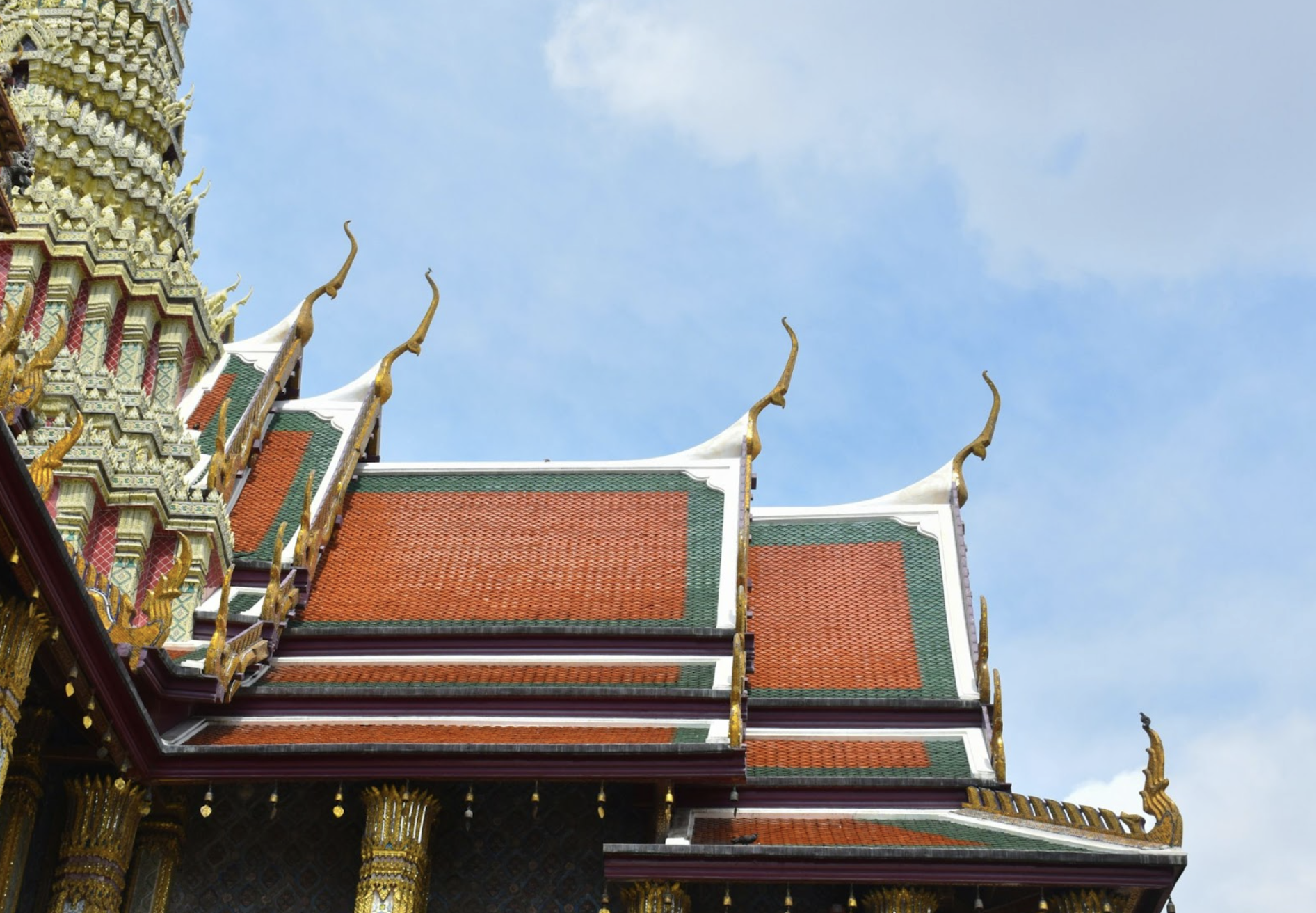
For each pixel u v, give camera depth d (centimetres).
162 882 2122
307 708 2225
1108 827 2022
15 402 1833
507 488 2817
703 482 2778
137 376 2819
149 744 2014
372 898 2000
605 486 2798
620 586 2547
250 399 2964
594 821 2194
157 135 3139
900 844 2030
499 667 2364
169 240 3048
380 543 2692
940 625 2619
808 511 2878
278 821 2197
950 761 2336
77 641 1791
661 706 2205
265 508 2748
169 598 2086
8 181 2008
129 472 2461
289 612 2447
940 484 2873
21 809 1969
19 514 1577
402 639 2397
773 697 2441
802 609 2688
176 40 3347
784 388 2902
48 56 3016
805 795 2212
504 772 2014
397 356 3072
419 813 2047
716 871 1934
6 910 1944
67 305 2753
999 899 2048
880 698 2442
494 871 2166
